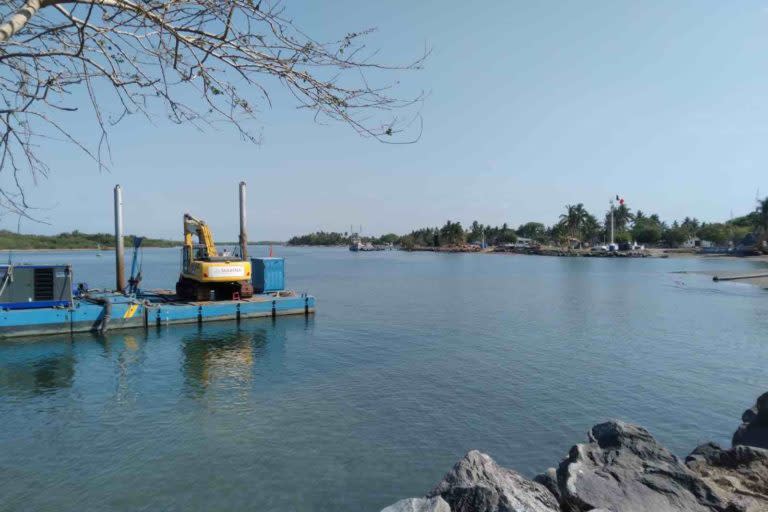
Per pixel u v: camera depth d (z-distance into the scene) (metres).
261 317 31.19
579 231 161.62
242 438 12.26
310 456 11.27
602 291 50.28
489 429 12.95
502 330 27.89
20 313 24.44
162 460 11.07
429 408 14.52
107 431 12.74
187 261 32.00
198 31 3.83
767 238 117.88
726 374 18.41
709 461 8.01
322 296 46.34
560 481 6.84
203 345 23.69
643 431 7.65
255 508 9.20
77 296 31.02
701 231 155.75
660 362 20.25
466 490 5.89
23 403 15.04
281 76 4.04
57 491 9.75
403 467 10.78
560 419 13.69
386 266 105.69
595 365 19.72
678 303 40.12
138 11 3.57
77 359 20.75
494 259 140.50
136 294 33.22
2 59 3.67
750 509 6.23
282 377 17.94
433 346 23.50
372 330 27.83
